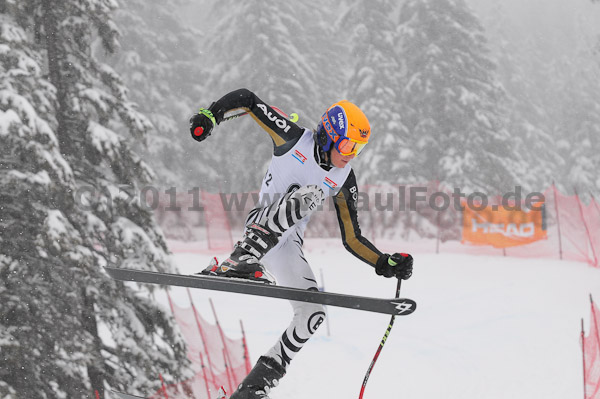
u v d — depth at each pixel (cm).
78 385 1072
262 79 3438
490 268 2677
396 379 1673
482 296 2289
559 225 2889
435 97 3219
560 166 4738
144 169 1230
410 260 451
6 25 1075
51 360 1055
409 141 3238
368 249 471
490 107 3284
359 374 1723
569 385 1518
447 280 2536
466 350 1812
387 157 3175
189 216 3422
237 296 2439
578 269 2558
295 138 462
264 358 446
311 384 1680
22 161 1048
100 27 1245
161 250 1216
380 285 2545
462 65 3228
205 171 3706
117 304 1179
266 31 3506
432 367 1722
